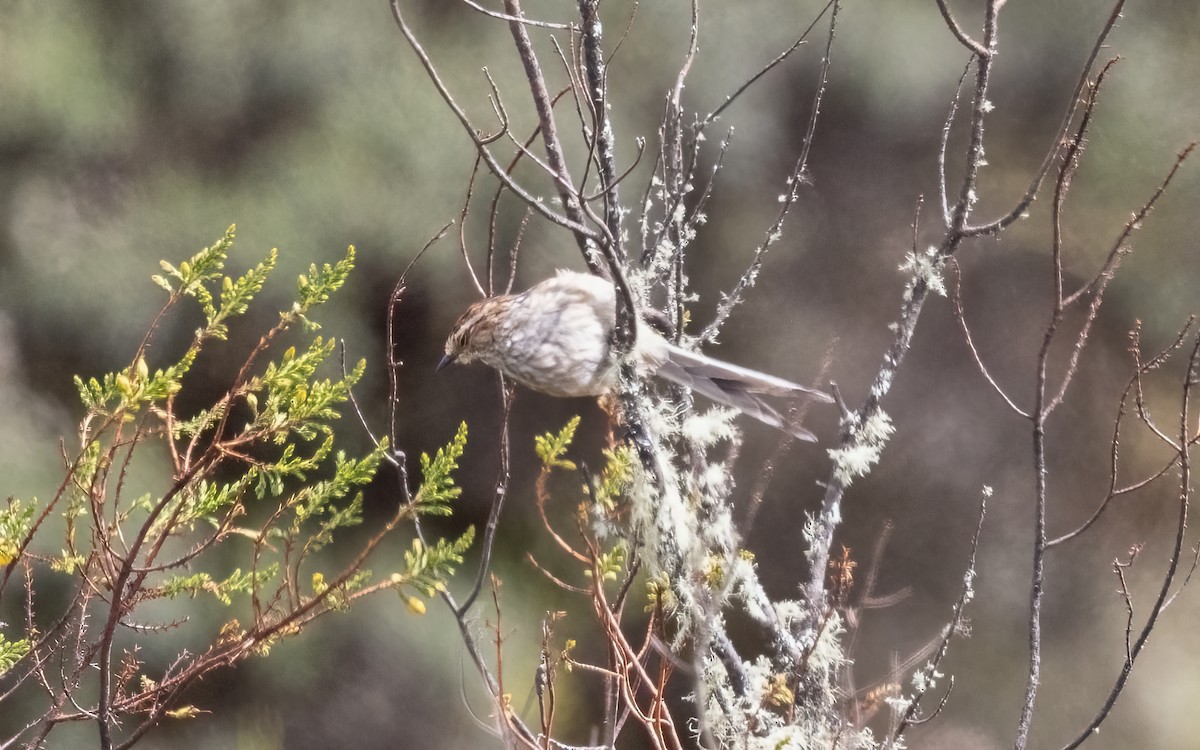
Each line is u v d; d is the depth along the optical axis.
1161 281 16.72
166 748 12.12
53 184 13.16
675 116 6.35
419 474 14.15
